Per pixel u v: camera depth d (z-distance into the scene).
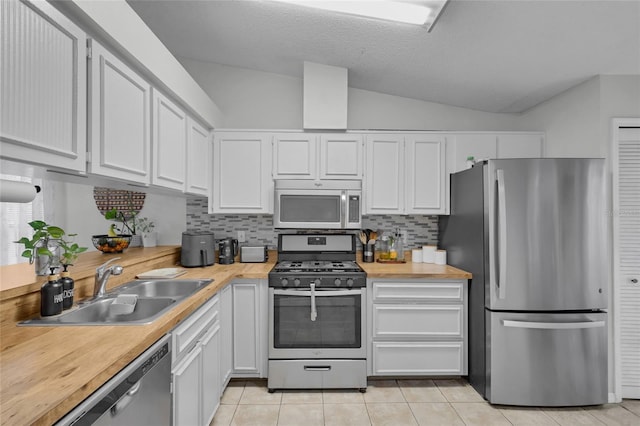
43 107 1.09
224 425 2.05
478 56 2.32
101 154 1.39
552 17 1.81
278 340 2.48
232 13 2.30
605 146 2.38
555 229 2.21
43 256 1.57
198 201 3.17
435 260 2.96
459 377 2.68
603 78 2.39
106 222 3.04
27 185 1.10
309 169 2.94
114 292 1.82
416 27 2.09
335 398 2.38
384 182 2.96
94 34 1.39
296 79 3.28
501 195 2.22
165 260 2.67
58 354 1.05
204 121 2.70
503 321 2.23
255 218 3.19
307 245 3.05
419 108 3.29
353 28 2.25
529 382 2.24
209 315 1.98
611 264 2.37
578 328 2.21
